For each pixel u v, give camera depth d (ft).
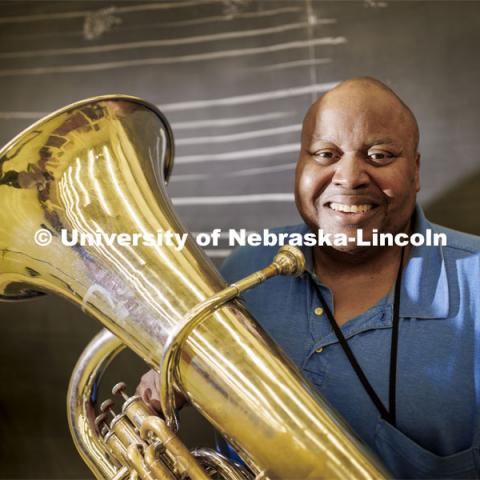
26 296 3.05
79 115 2.65
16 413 5.26
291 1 4.42
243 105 4.58
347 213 2.95
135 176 2.71
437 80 4.19
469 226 4.22
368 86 2.99
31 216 2.65
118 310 2.52
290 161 4.52
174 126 4.72
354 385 2.91
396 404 2.86
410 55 4.23
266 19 4.48
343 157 2.94
